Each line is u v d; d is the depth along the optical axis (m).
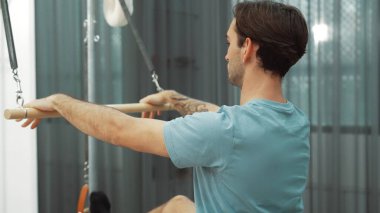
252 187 0.85
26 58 2.38
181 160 0.84
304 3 2.08
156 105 1.29
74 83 2.45
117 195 2.45
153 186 2.42
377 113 2.02
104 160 2.43
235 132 0.83
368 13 2.01
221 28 2.21
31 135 2.42
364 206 2.08
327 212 2.13
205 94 2.26
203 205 0.90
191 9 2.26
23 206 2.47
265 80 0.90
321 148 2.12
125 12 1.37
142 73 2.36
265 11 0.88
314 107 2.12
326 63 2.08
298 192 0.91
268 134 0.85
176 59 2.30
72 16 2.44
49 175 2.52
